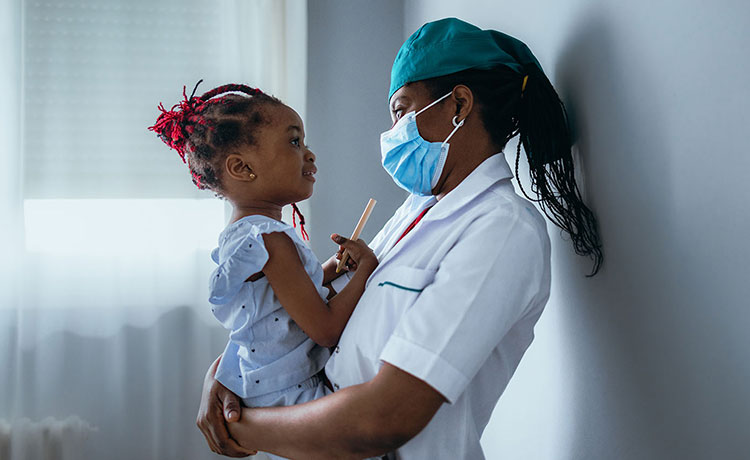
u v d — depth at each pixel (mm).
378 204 2299
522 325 1000
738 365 720
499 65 1060
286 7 2230
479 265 875
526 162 1311
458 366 828
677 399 834
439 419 950
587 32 1046
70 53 2227
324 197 2289
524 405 1360
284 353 1076
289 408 963
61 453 2201
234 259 1028
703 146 766
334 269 1282
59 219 2209
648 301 892
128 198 2234
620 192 957
